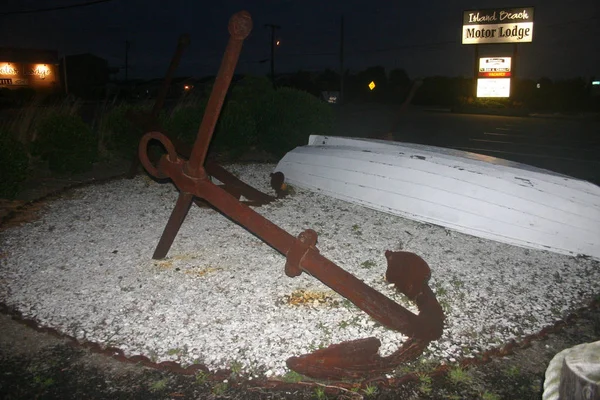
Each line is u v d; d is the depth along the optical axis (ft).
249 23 11.00
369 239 17.75
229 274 14.43
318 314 12.35
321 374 9.78
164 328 11.59
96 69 176.65
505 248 17.16
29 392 9.42
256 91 37.78
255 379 9.91
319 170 22.66
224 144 31.89
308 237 10.93
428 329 10.33
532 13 129.18
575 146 56.29
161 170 13.07
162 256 15.14
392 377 10.05
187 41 21.25
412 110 139.54
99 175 27.02
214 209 20.26
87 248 16.22
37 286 13.55
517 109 132.57
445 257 16.31
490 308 13.01
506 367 10.55
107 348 10.80
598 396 3.74
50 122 25.82
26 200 21.86
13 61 146.30
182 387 9.66
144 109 30.48
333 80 215.92
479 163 18.93
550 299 13.65
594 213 16.65
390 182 19.69
